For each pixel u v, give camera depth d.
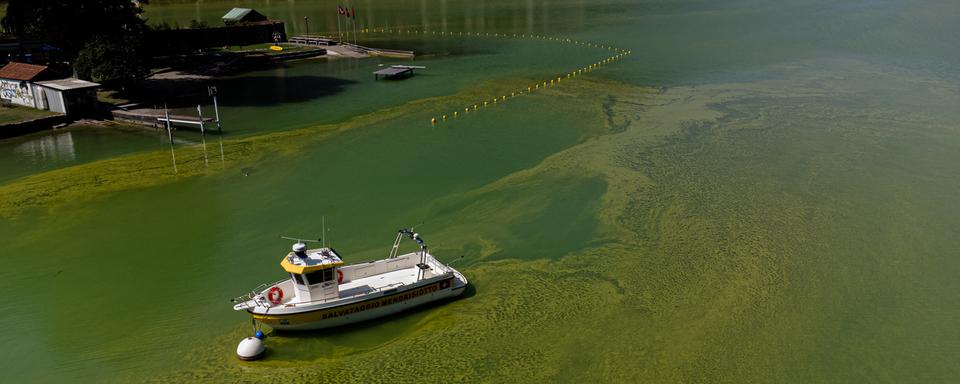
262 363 22.75
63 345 23.92
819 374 22.06
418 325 24.97
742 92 58.09
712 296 26.44
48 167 42.06
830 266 28.53
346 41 92.81
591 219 33.50
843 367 22.38
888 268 28.30
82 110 52.62
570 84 62.66
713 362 22.62
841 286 27.00
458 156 42.94
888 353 23.02
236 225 33.41
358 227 33.00
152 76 66.94
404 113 53.41
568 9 121.38
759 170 39.44
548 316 25.30
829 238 30.97
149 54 73.69
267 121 51.66
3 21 59.84
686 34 90.19
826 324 24.56
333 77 68.31
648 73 66.62
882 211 33.69
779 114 51.00
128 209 35.41
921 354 22.97
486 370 22.31
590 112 52.84
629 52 78.56
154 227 33.25
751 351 23.14
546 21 107.12
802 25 94.31
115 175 40.31
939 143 43.50
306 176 39.72
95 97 52.94
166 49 77.50
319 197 36.66
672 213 33.91
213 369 22.52
